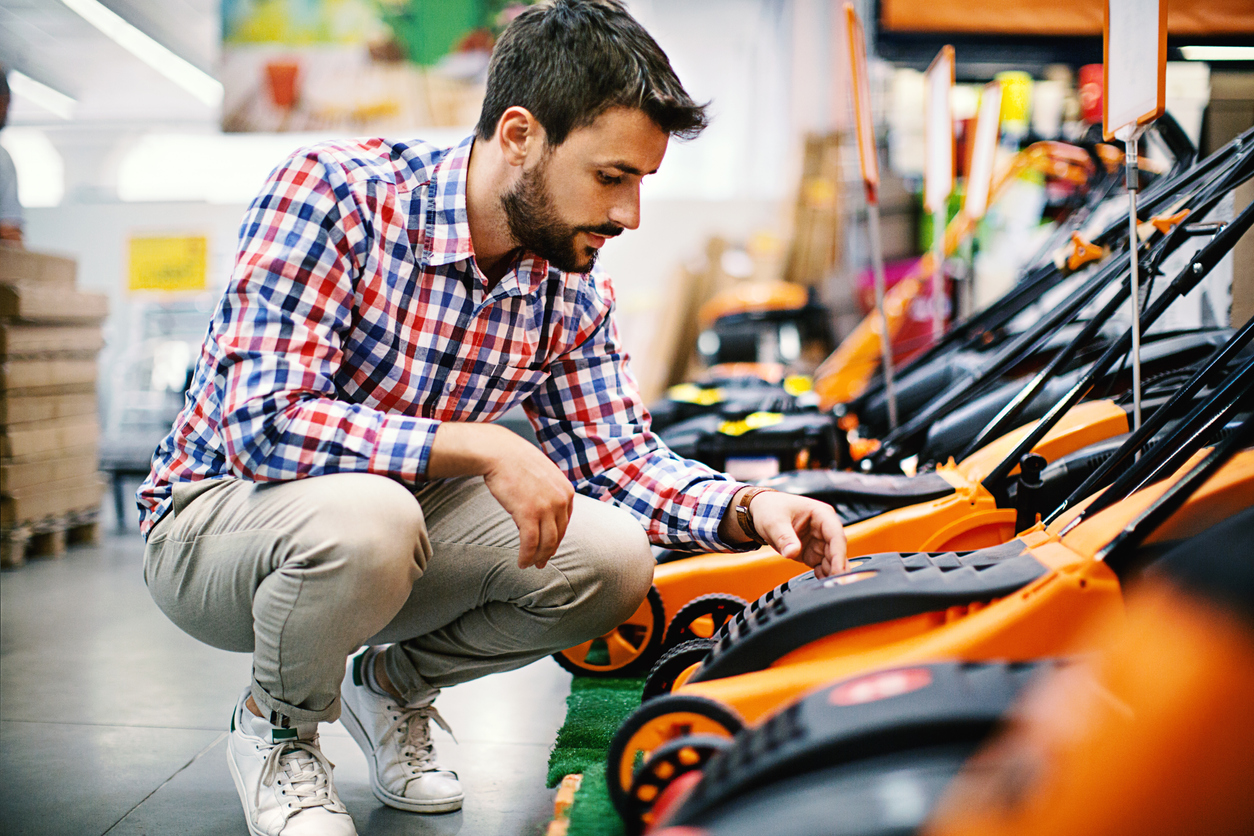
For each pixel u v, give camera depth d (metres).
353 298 0.95
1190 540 0.65
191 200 5.84
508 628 1.08
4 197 3.02
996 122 2.55
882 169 4.64
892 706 0.55
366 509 0.89
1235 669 0.53
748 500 1.00
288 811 0.96
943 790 0.50
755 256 5.75
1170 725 0.53
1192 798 0.52
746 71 6.21
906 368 2.27
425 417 1.04
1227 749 0.52
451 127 5.90
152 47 6.10
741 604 1.25
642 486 1.10
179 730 1.44
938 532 1.35
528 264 1.01
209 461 1.01
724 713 0.76
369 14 5.80
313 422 0.89
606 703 1.45
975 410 1.77
